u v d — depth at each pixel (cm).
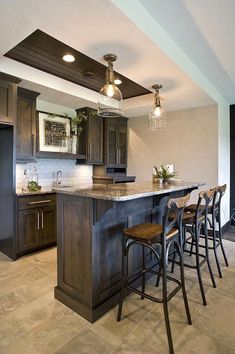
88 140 436
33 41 235
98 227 190
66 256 206
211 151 411
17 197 306
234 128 488
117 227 210
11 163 304
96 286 188
